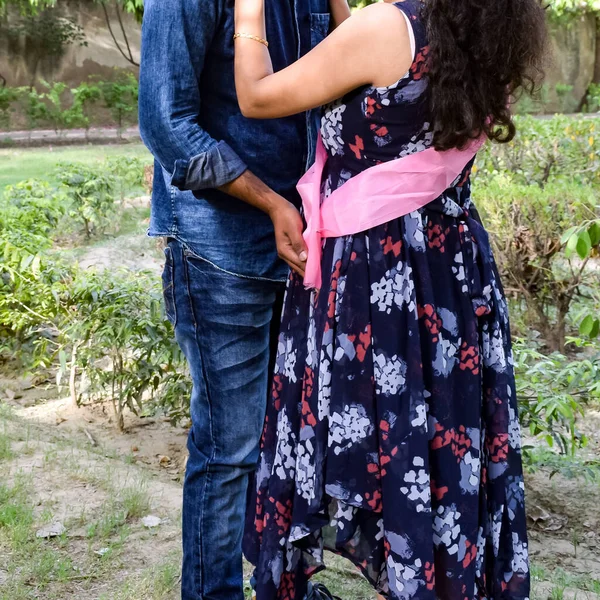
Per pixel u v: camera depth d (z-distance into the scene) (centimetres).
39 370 559
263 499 212
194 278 213
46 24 2333
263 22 192
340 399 189
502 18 173
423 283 188
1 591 260
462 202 200
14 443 394
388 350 186
